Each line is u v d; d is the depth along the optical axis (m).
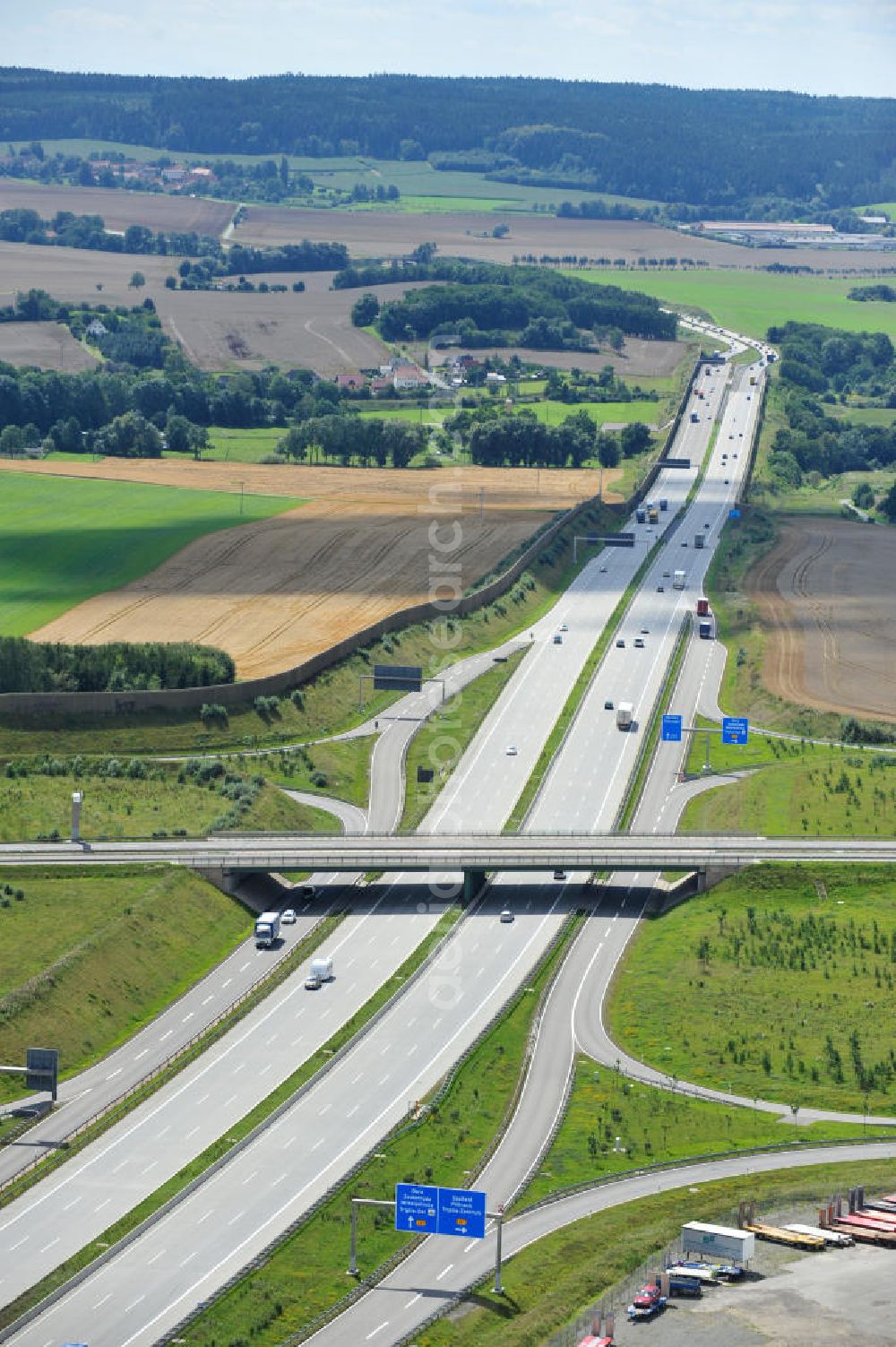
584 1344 183.75
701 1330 189.12
